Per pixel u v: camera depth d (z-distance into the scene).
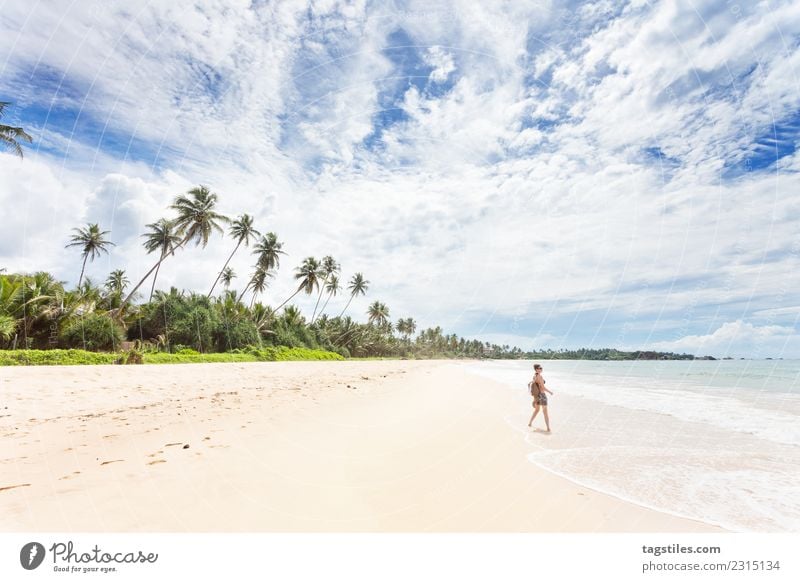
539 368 7.88
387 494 3.99
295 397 10.54
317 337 48.84
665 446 6.39
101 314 26.20
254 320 38.81
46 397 9.36
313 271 51.75
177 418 7.17
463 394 13.08
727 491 4.44
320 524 3.27
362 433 6.56
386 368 32.41
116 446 5.25
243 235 39.06
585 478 4.79
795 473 5.06
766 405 10.99
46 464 4.50
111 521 3.20
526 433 7.27
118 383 11.86
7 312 21.91
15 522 3.15
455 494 4.10
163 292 31.22
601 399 12.52
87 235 32.56
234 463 4.59
